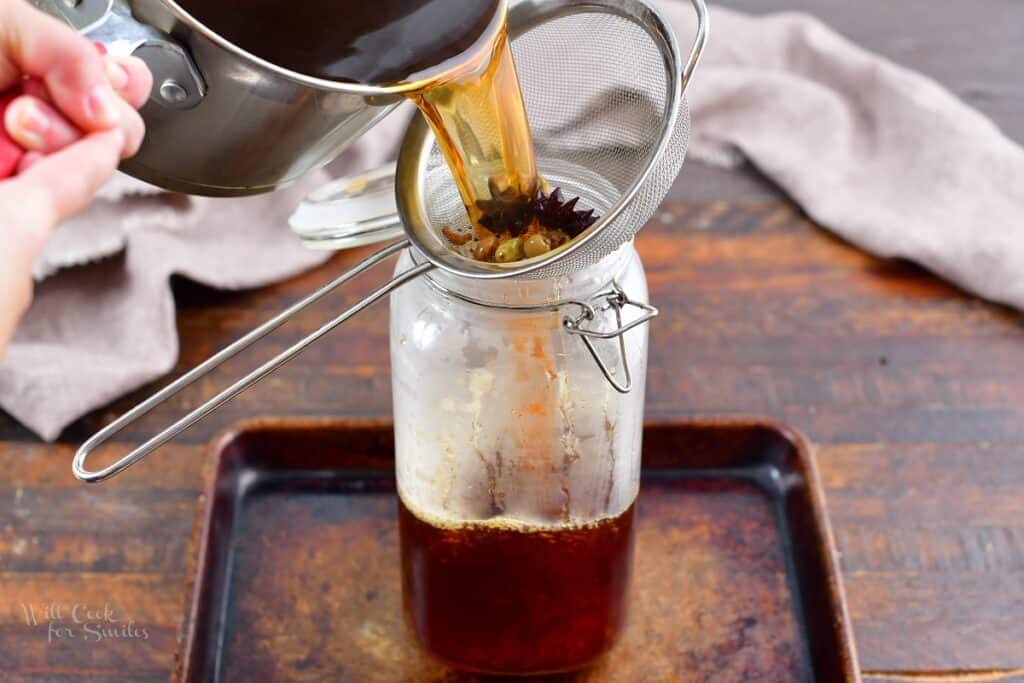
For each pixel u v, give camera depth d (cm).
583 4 76
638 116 75
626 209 67
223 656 83
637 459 78
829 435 94
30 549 88
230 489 89
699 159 112
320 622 84
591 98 77
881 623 85
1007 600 86
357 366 98
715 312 102
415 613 81
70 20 67
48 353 96
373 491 91
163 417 95
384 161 108
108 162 63
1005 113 114
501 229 74
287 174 75
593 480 76
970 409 96
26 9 62
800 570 86
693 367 98
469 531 77
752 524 89
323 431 90
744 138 112
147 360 95
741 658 82
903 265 105
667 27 72
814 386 97
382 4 69
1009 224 104
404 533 80
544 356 73
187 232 102
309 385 97
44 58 62
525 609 79
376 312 101
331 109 70
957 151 108
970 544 89
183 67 67
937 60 119
